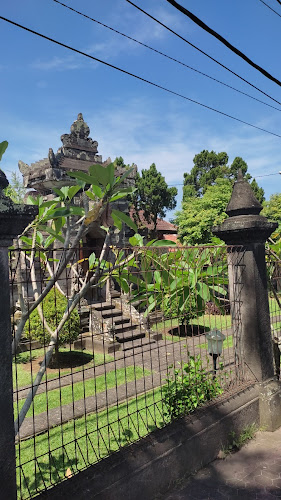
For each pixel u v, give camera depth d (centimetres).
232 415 451
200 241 2359
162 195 2992
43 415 571
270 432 491
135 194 2869
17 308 931
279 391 512
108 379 732
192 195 3806
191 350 927
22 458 443
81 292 327
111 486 308
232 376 529
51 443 479
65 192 341
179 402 423
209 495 360
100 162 1386
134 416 543
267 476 391
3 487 247
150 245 407
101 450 448
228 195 2412
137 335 1070
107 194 285
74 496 284
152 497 347
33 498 273
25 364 873
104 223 290
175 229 3269
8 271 258
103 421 536
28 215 255
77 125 1328
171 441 378
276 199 2925
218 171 3700
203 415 426
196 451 400
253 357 509
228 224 509
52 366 850
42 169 1277
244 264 512
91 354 947
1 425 249
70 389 689
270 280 586
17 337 283
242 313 516
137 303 1216
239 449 448
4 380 252
